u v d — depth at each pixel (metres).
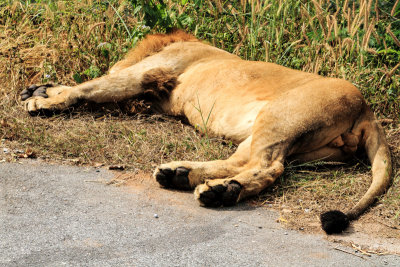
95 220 4.55
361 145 6.00
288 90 6.07
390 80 8.20
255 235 4.52
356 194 5.52
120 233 4.34
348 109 5.78
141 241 4.22
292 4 9.35
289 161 5.88
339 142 5.86
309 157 5.91
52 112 7.26
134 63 7.68
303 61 8.68
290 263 4.04
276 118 5.63
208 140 6.41
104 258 3.88
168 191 5.41
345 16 8.23
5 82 8.20
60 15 9.40
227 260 3.99
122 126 6.99
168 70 7.21
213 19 9.59
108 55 8.63
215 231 4.53
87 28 9.12
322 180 5.74
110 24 9.03
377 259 4.25
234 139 6.30
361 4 8.09
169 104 7.26
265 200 5.34
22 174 5.49
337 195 5.53
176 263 3.87
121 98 7.30
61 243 4.07
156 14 8.46
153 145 6.52
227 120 6.37
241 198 5.26
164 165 5.44
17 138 6.47
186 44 7.50
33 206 4.74
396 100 7.86
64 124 7.04
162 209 4.93
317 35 8.70
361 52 8.02
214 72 6.83
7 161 5.81
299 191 5.54
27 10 9.51
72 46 8.85
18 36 8.94
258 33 9.08
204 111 6.71
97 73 8.38
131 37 8.52
